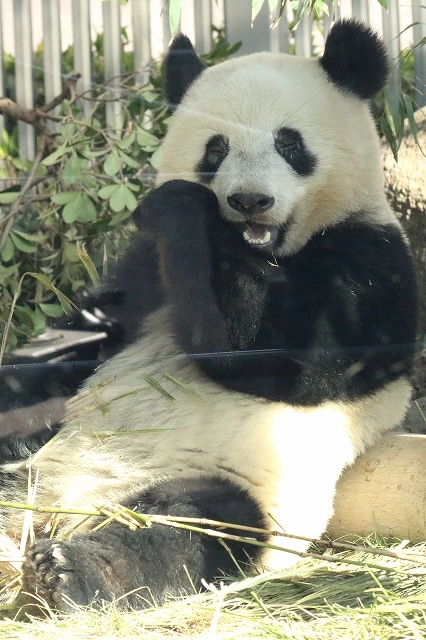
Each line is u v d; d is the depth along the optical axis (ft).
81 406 25.48
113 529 21.26
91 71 37.73
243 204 24.86
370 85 27.25
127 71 37.91
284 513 23.41
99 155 34.83
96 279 28.43
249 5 35.91
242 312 24.53
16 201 34.58
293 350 24.68
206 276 24.44
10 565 21.12
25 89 37.19
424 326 31.42
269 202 24.93
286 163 25.72
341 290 25.31
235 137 25.94
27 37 36.37
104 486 23.86
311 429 24.76
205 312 24.43
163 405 24.94
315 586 21.09
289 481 23.89
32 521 23.04
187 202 24.82
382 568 20.79
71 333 27.55
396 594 20.13
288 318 24.75
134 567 20.61
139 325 26.76
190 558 21.26
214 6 39.40
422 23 35.32
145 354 26.08
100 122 37.19
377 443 26.12
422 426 31.73
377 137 27.86
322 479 24.52
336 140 26.27
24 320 30.91
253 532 22.47
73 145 34.83
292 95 26.21
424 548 24.85
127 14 37.83
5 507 24.00
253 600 20.44
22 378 26.73
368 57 26.89
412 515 25.35
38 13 36.78
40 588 19.70
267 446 24.04
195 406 24.73
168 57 28.27
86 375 27.22
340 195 26.20
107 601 19.97
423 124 37.01
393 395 26.76
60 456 24.72
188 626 19.04
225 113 26.30
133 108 35.70
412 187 35.65
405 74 36.68
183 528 21.47
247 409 24.59
